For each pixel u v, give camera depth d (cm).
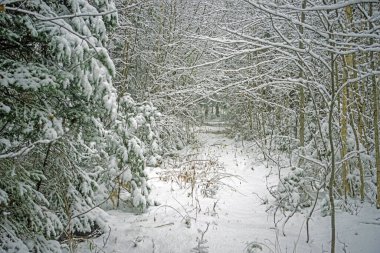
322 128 831
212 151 1367
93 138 485
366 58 731
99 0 456
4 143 360
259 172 1023
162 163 1082
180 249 488
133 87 1317
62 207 480
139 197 633
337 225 578
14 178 382
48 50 416
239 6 850
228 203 721
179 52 1359
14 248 355
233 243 506
